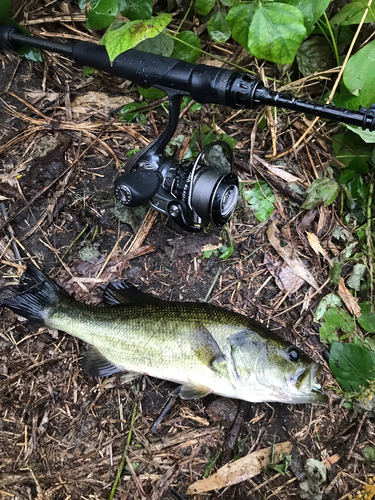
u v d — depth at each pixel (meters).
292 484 0.40
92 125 0.48
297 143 0.48
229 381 0.37
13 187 0.45
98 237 0.45
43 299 0.40
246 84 0.32
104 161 0.47
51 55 0.49
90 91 0.49
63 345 0.42
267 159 0.48
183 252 0.45
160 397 0.41
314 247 0.47
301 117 0.49
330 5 0.48
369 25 0.46
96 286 0.43
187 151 0.47
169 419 0.40
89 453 0.39
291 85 0.47
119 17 0.48
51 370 0.41
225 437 0.40
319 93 0.49
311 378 0.36
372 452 0.41
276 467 0.39
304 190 0.48
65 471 0.39
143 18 0.44
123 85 0.50
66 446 0.39
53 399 0.40
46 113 0.48
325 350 0.44
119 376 0.41
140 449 0.39
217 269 0.45
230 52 0.50
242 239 0.46
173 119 0.37
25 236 0.44
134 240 0.45
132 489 0.38
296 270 0.46
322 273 0.46
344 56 0.48
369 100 0.42
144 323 0.38
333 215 0.48
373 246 0.47
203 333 0.37
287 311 0.45
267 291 0.45
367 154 0.46
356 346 0.42
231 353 0.36
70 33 0.50
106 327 0.38
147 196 0.36
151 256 0.45
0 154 0.46
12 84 0.48
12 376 0.41
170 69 0.34
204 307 0.38
